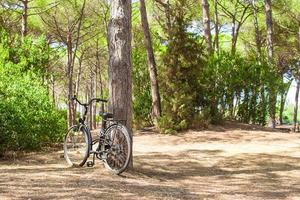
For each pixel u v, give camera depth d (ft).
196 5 75.46
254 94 55.06
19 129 29.68
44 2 64.90
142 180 19.86
